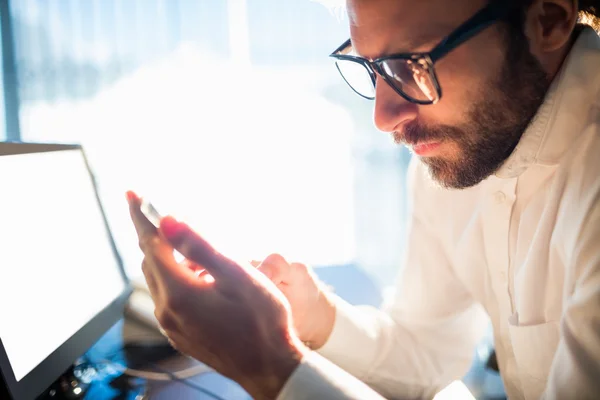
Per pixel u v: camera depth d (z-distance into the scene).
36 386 0.75
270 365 0.61
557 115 0.76
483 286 0.98
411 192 1.09
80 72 2.12
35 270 0.83
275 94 2.24
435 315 1.05
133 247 2.04
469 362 1.09
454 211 1.01
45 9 2.07
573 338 0.63
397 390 0.97
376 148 2.40
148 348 1.13
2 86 2.07
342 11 0.95
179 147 2.19
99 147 2.14
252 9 2.18
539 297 0.80
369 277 1.63
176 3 2.13
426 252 1.06
